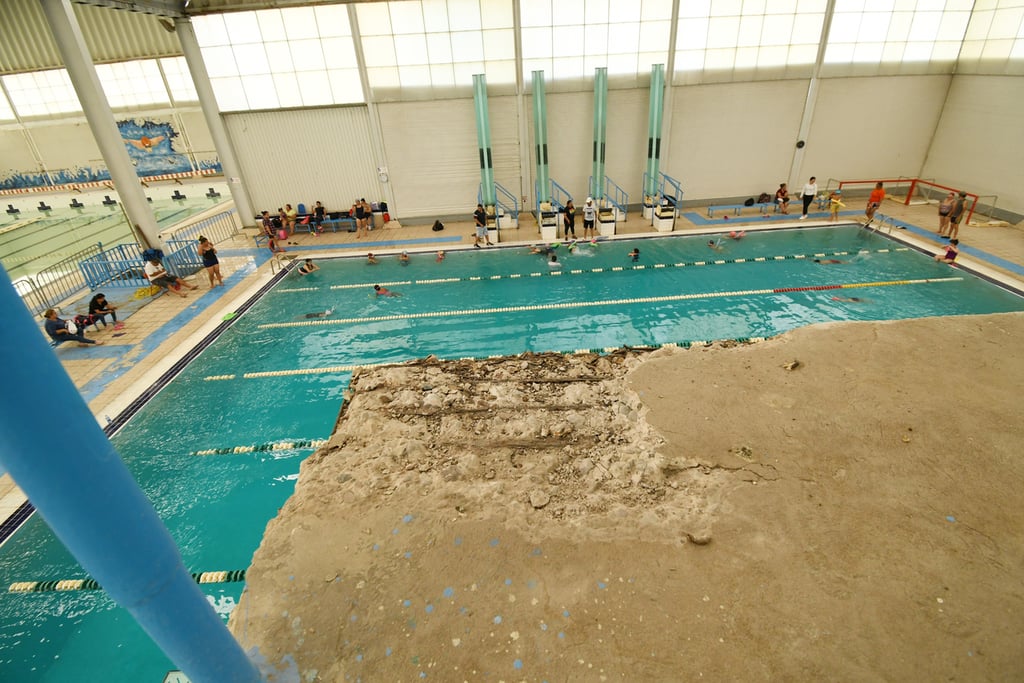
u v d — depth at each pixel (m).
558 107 14.87
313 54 14.17
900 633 3.85
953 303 10.02
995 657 3.68
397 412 6.86
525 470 5.66
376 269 13.44
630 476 5.46
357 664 3.89
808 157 15.84
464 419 6.64
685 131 15.25
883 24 14.11
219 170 23.17
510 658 3.85
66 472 2.42
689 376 7.05
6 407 2.19
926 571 4.29
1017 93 13.06
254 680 3.69
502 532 4.85
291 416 7.89
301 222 16.17
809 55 14.42
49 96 21.36
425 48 14.06
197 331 10.48
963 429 5.77
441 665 3.84
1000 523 4.68
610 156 15.62
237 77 14.47
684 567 4.41
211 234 15.88
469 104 14.75
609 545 4.65
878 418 6.01
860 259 12.36
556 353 8.26
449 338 9.88
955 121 14.93
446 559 4.63
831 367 7.00
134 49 20.62
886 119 15.43
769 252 13.08
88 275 12.55
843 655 3.73
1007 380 6.58
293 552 4.82
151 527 2.82
